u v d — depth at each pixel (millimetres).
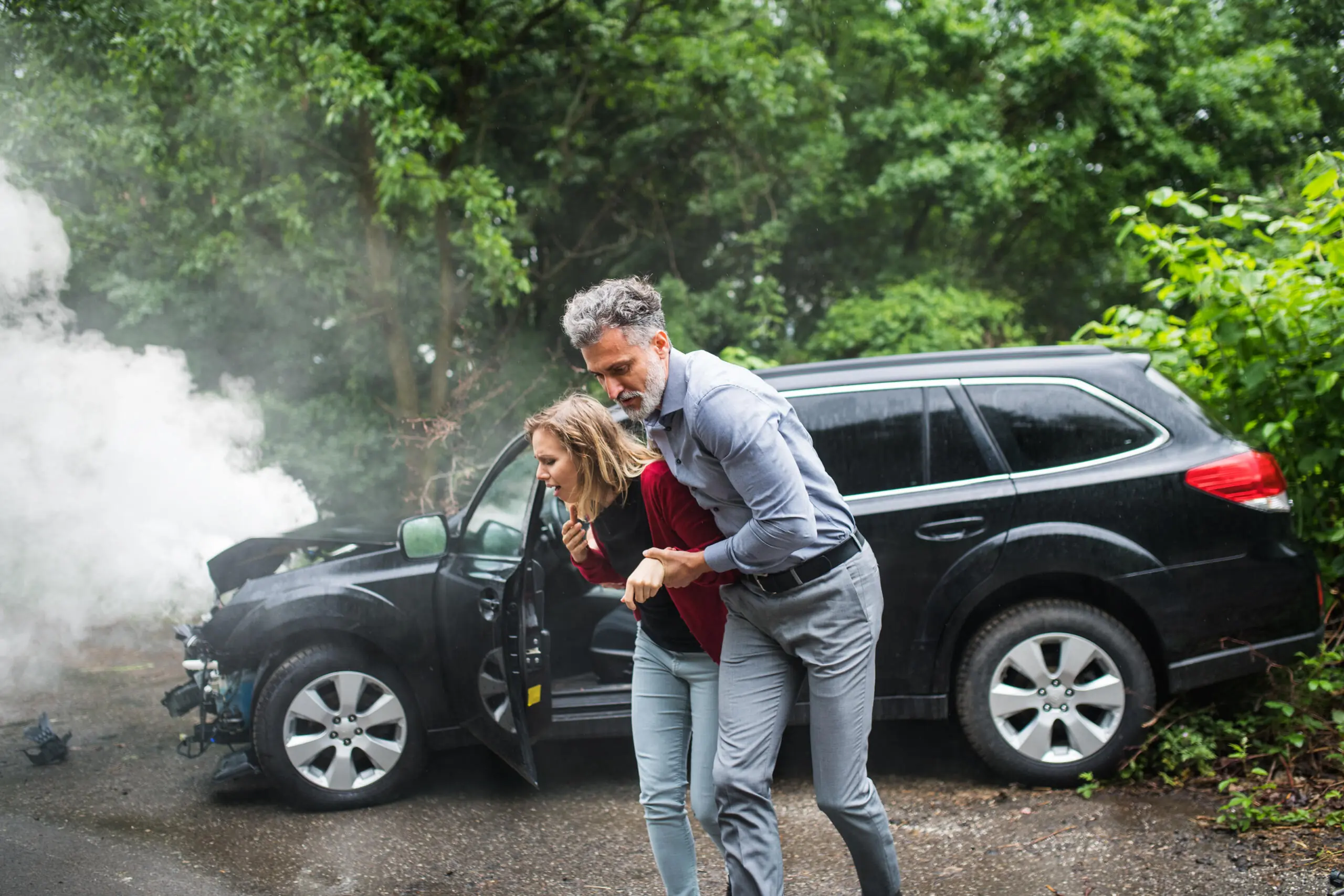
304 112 9352
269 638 4000
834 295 13258
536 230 12273
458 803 4070
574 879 3316
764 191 12062
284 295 10375
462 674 3963
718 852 3504
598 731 3904
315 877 3363
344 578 4070
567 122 11258
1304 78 13812
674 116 11758
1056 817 3568
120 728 5285
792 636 2420
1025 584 3879
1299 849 3146
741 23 11281
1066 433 3855
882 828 2531
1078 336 5523
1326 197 5020
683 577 2348
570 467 2559
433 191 8797
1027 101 12570
